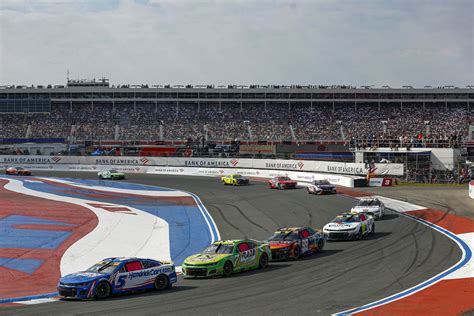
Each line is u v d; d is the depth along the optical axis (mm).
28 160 93500
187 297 22391
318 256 30766
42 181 72688
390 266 27266
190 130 108500
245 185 68625
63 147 101750
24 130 109500
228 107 114875
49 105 114062
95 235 40688
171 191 63969
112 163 90625
